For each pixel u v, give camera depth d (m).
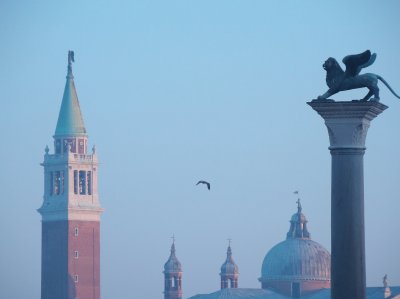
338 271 132.25
